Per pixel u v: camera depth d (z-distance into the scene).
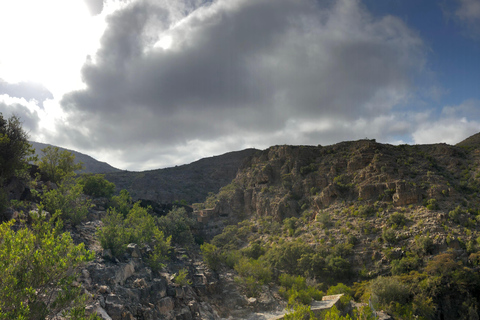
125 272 34.06
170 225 67.88
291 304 36.78
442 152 130.75
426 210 93.38
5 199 33.72
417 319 57.91
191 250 65.00
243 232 124.12
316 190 129.38
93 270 31.33
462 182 105.56
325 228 102.94
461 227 83.06
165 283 37.38
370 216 100.88
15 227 31.73
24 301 17.42
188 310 35.88
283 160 154.25
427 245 78.00
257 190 147.50
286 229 116.19
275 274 63.25
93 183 68.38
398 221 92.19
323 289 77.00
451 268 67.38
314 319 26.81
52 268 18.19
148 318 29.94
